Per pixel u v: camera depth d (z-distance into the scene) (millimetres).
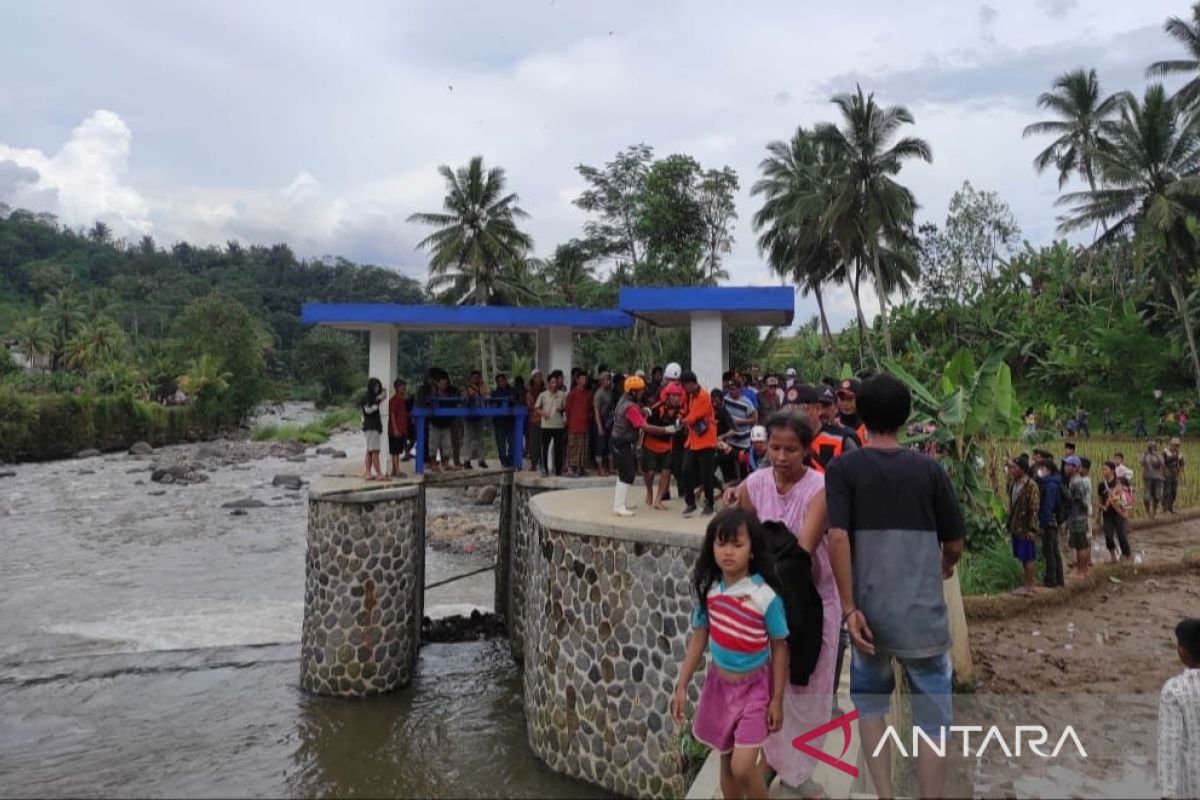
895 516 3268
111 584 17531
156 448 52562
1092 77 41719
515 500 12406
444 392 13180
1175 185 30125
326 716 10125
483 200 40625
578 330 15055
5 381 50250
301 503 28906
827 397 5578
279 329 116312
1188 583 12594
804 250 37562
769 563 3635
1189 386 35312
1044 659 9141
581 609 7957
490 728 9680
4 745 9398
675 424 8531
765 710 3598
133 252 135625
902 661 3328
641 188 36031
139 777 8547
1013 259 44250
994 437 14500
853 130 31766
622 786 7605
